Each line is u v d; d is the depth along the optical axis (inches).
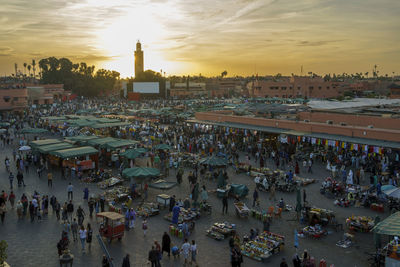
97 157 1264.8
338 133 1359.5
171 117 2480.3
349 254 640.4
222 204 920.9
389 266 567.5
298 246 674.8
